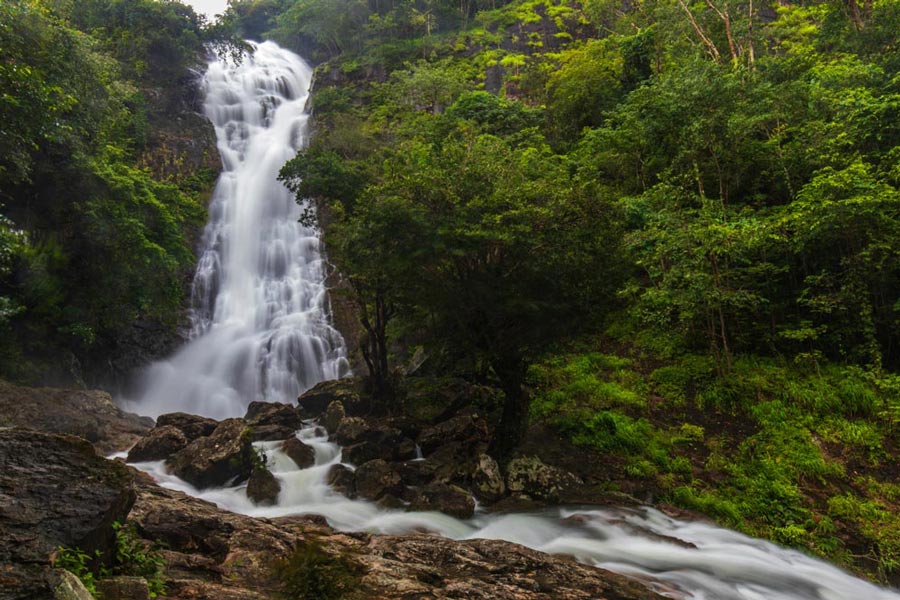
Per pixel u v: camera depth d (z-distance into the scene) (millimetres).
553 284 11680
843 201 13992
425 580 6602
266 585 6133
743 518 11469
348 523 9789
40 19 17188
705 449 13656
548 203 11750
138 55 37469
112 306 20453
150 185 23391
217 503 10555
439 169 12031
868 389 14141
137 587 4398
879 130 16922
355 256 13484
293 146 39125
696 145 18406
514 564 7609
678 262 16484
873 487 12047
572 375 17391
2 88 14758
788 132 18641
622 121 23344
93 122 20125
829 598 8797
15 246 15570
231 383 25406
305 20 57156
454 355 15680
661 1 31719
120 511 5086
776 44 33031
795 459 12742
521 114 32406
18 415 13711
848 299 15086
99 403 15930
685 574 8727
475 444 14062
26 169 16016
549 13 49719
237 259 30656
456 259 11828
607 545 9625
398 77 40219
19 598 3369
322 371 26250
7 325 16953
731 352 16875
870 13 25344
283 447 13234
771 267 16203
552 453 13391
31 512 4324
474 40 48469
